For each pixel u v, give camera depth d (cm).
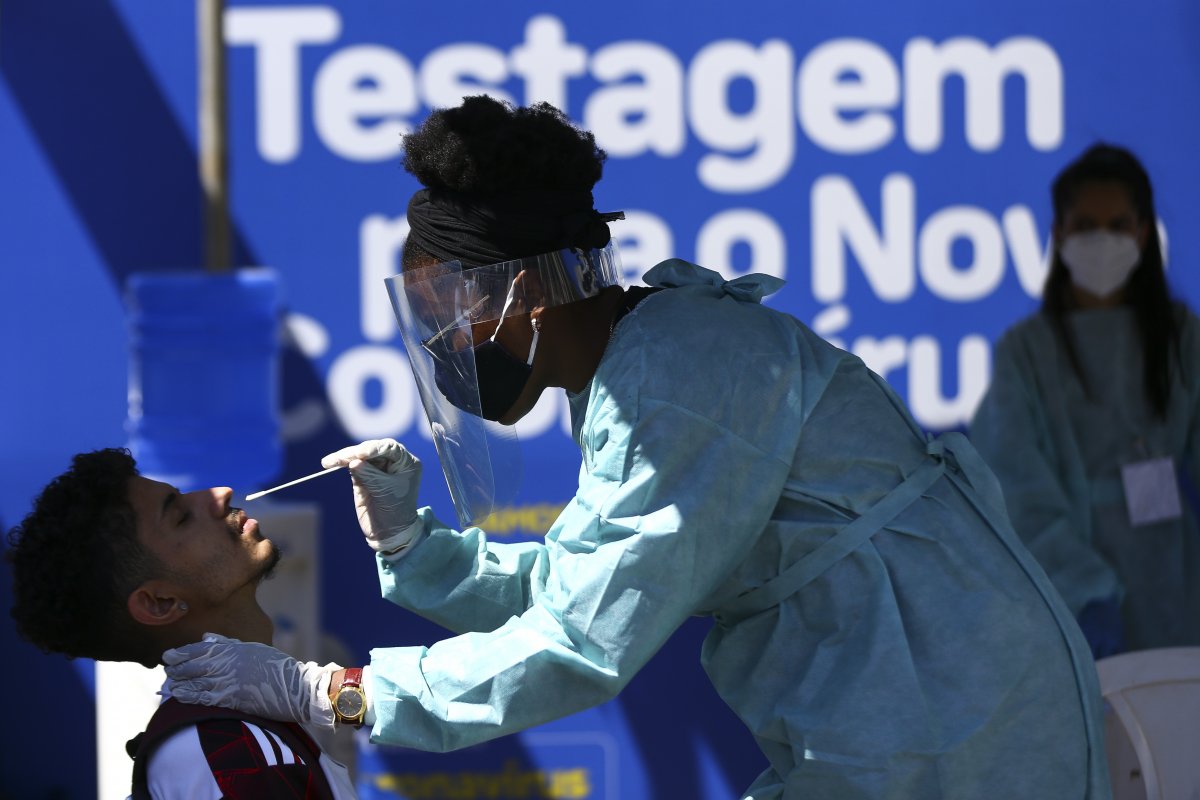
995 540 449
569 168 440
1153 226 876
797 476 439
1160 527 875
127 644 460
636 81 994
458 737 426
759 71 995
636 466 423
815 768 422
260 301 998
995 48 996
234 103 991
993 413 877
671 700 1020
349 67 991
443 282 440
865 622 430
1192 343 888
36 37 988
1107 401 875
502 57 992
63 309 1005
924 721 418
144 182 999
